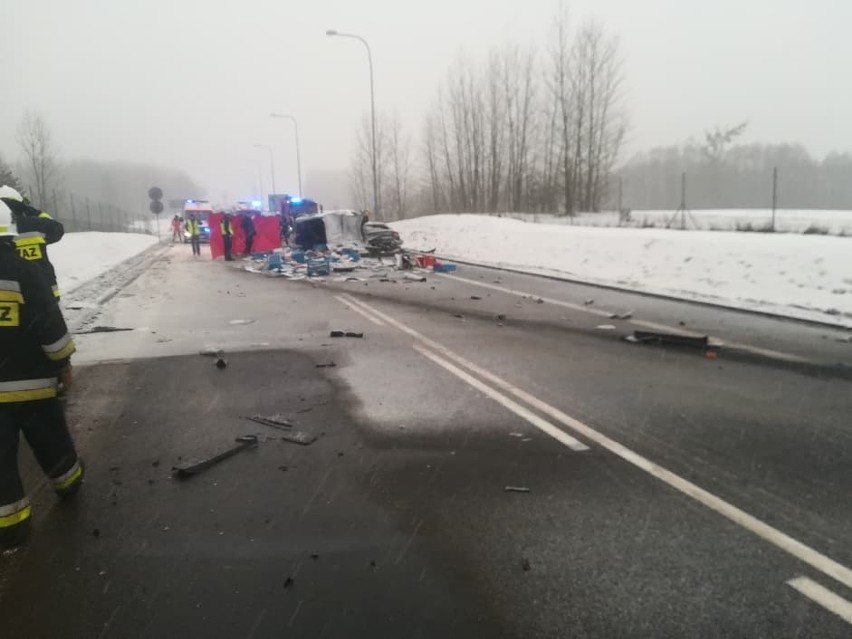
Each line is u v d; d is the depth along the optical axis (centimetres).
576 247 2042
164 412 596
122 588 317
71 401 633
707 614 291
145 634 282
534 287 1568
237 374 734
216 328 1041
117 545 357
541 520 380
